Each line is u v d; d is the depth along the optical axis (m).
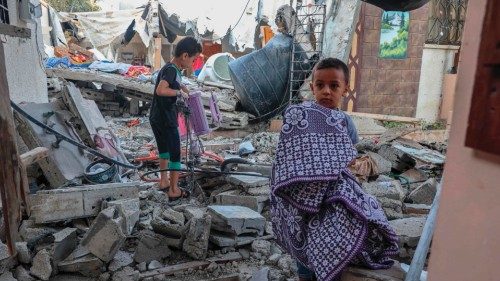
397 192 4.12
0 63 1.57
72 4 24.95
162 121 4.34
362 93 9.99
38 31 7.00
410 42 9.88
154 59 19.75
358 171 4.62
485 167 0.87
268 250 3.42
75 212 3.38
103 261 3.03
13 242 1.68
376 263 2.30
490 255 0.87
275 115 10.05
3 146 1.58
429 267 1.04
